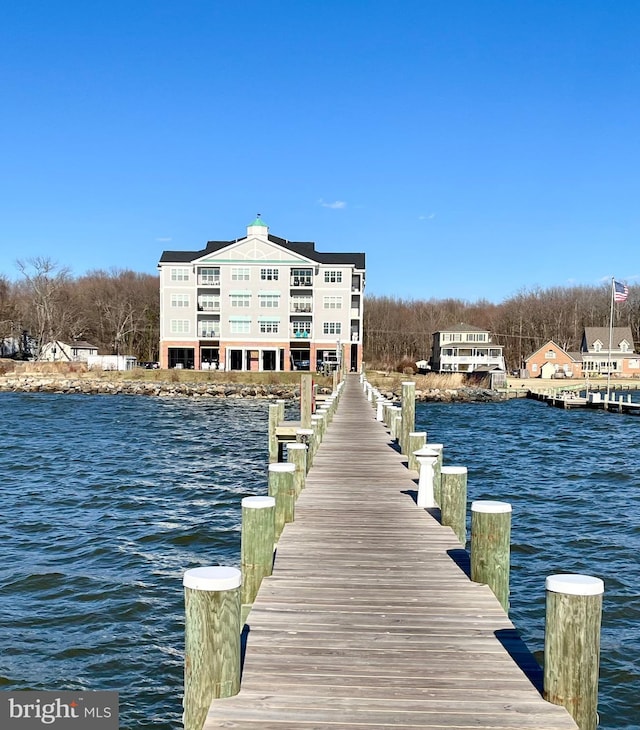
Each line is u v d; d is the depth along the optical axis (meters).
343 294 77.38
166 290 77.75
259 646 6.23
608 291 136.25
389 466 17.20
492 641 6.41
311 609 7.18
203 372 73.75
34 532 16.72
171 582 13.23
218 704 5.16
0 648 10.33
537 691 5.43
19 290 123.81
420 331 130.50
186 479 24.08
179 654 10.32
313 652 6.11
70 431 39.47
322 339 77.50
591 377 96.62
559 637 5.16
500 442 37.41
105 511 19.02
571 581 5.16
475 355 93.81
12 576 13.36
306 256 79.19
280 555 9.20
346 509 12.22
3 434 37.75
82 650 10.35
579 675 5.11
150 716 8.67
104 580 13.26
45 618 11.46
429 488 12.40
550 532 17.30
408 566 8.74
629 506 20.59
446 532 10.55
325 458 18.53
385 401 30.42
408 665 5.88
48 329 101.00
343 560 8.98
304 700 5.25
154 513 18.80
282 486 10.49
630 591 12.99
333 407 30.81
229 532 16.80
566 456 31.80
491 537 7.99
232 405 59.81
